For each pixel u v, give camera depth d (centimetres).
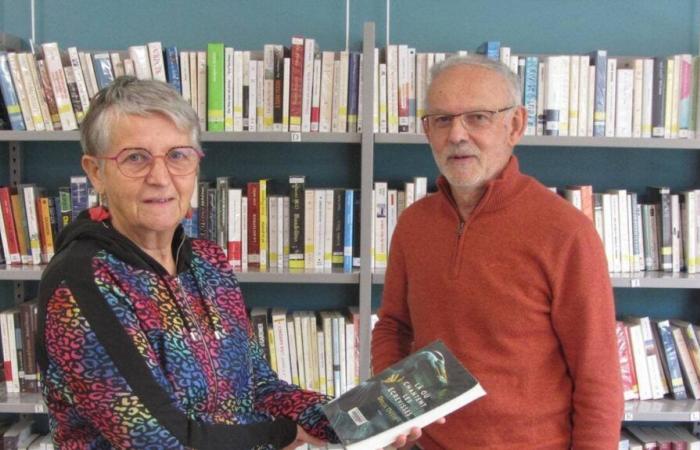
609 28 233
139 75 201
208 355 109
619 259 215
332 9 232
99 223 105
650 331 218
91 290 96
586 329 129
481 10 233
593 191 240
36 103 202
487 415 136
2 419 238
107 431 93
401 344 163
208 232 210
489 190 138
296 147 237
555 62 205
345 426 114
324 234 212
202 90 204
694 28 233
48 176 236
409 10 232
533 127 208
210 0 231
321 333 215
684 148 214
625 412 206
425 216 154
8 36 218
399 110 206
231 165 237
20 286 235
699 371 217
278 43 232
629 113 209
